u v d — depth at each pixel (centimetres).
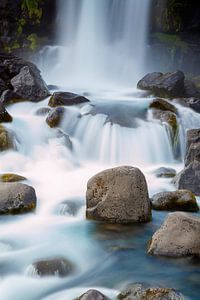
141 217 761
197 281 589
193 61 2336
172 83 1606
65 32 2394
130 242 704
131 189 762
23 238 723
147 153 1233
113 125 1266
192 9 2375
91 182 786
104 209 769
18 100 1417
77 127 1277
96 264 638
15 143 1131
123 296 526
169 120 1298
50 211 830
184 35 2412
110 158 1219
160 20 2412
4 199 793
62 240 715
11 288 570
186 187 921
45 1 2286
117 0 2414
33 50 2227
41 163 1123
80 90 1753
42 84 1495
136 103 1439
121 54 2364
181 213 668
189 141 1115
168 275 603
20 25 2245
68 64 2277
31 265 608
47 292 564
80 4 2400
